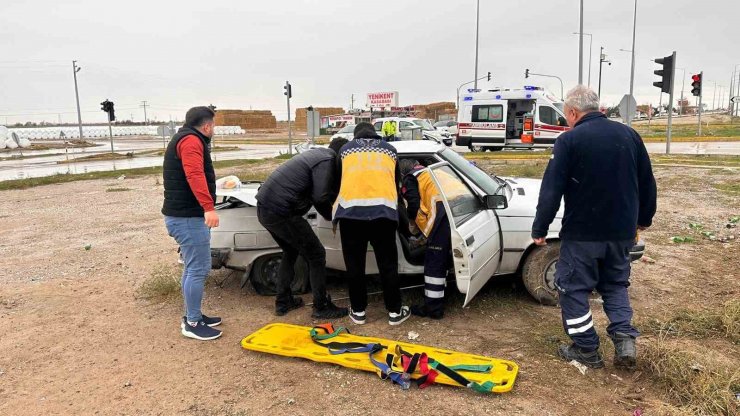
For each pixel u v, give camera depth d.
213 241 5.44
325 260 4.90
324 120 53.38
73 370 4.07
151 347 4.43
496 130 23.11
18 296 5.78
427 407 3.42
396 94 47.00
